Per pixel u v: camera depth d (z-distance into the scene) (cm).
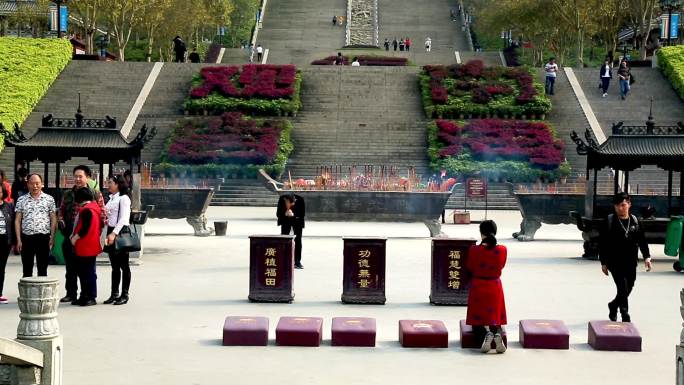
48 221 2036
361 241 2041
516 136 5634
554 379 1429
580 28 7450
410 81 6481
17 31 8338
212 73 6316
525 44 9269
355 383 1387
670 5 7744
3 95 5750
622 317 1831
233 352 1577
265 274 2050
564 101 6169
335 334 1636
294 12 10094
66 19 6956
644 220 2922
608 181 4941
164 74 6444
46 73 6131
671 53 6544
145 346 1611
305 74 6506
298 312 1939
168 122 5847
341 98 6228
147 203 3481
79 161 5300
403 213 3759
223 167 5228
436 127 5734
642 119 5900
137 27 7925
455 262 2033
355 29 9619
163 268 2586
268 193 5134
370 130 5831
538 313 1959
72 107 5941
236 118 5775
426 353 1591
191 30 8319
